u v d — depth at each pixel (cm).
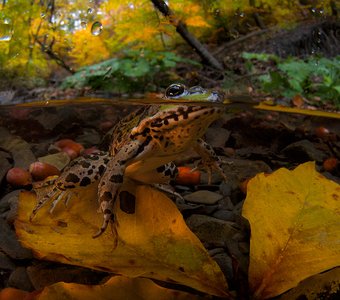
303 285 12
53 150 25
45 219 14
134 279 11
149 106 17
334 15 56
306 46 60
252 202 13
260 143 30
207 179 23
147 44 52
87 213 14
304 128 32
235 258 14
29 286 14
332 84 43
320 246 12
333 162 25
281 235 12
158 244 12
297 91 43
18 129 29
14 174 21
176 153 17
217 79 52
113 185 15
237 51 61
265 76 48
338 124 33
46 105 13
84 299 10
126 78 44
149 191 13
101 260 12
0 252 16
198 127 16
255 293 11
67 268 15
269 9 53
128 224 13
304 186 13
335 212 13
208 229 17
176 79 48
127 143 16
